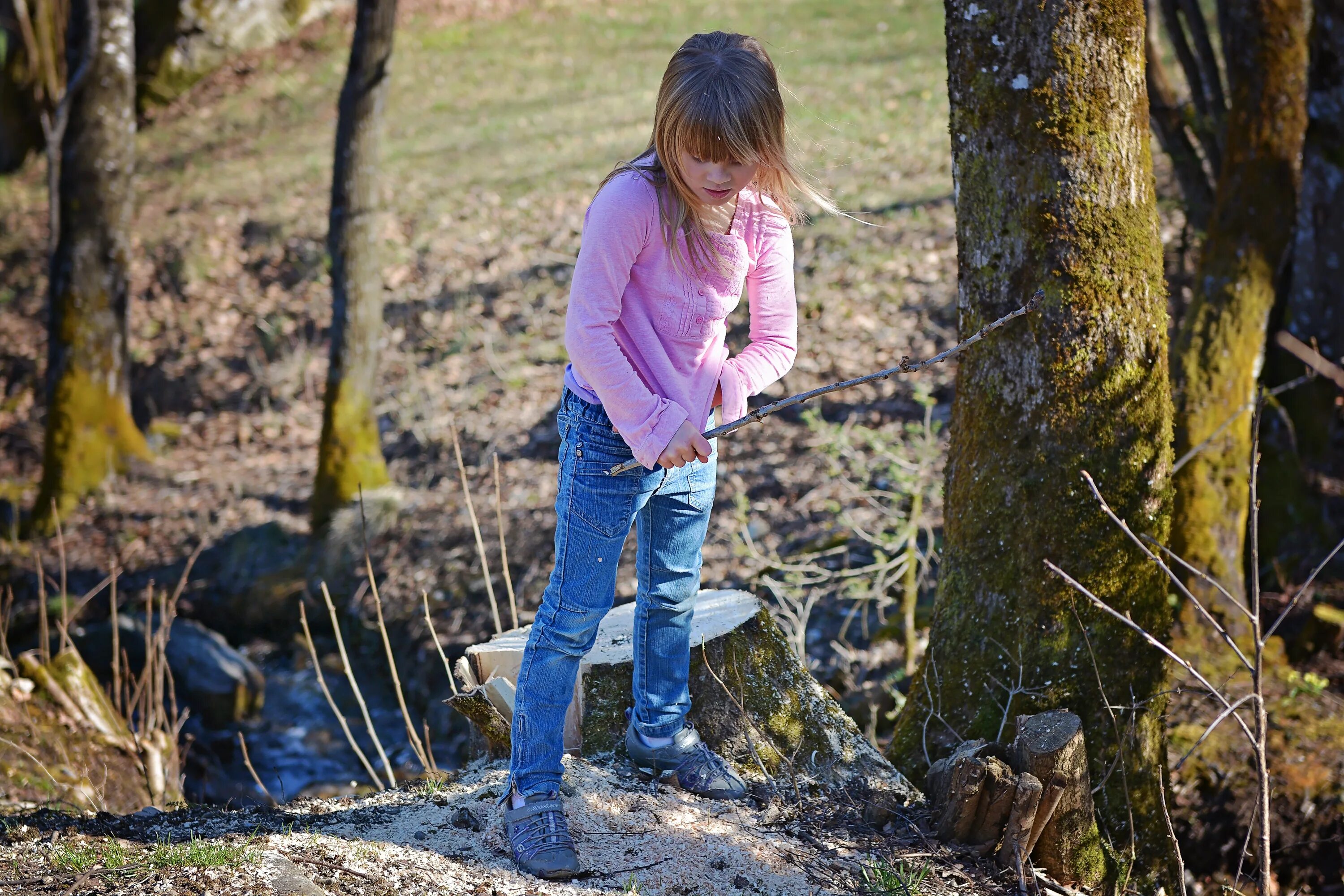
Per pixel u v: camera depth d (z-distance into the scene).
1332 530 6.36
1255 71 5.82
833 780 3.18
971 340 2.59
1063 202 3.04
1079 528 3.14
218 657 7.09
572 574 2.64
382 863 2.60
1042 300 2.80
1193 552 5.45
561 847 2.62
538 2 20.59
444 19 20.19
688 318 2.52
